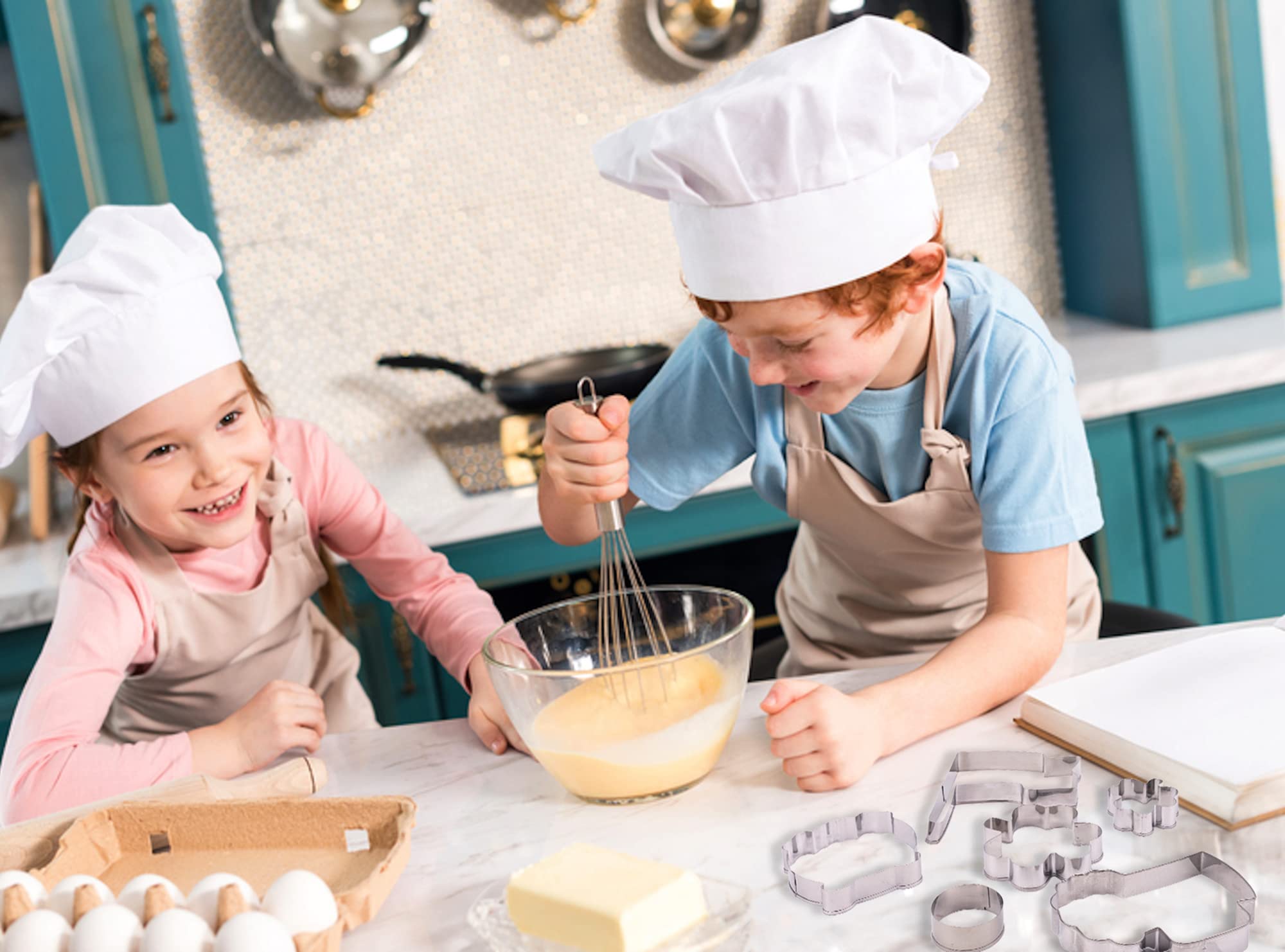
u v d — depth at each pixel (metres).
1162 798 0.79
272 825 0.88
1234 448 2.02
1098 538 2.02
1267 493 2.04
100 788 1.01
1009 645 1.01
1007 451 1.11
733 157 0.89
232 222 2.17
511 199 2.28
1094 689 0.94
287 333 2.23
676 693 0.89
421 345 2.29
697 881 0.74
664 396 1.31
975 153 2.41
